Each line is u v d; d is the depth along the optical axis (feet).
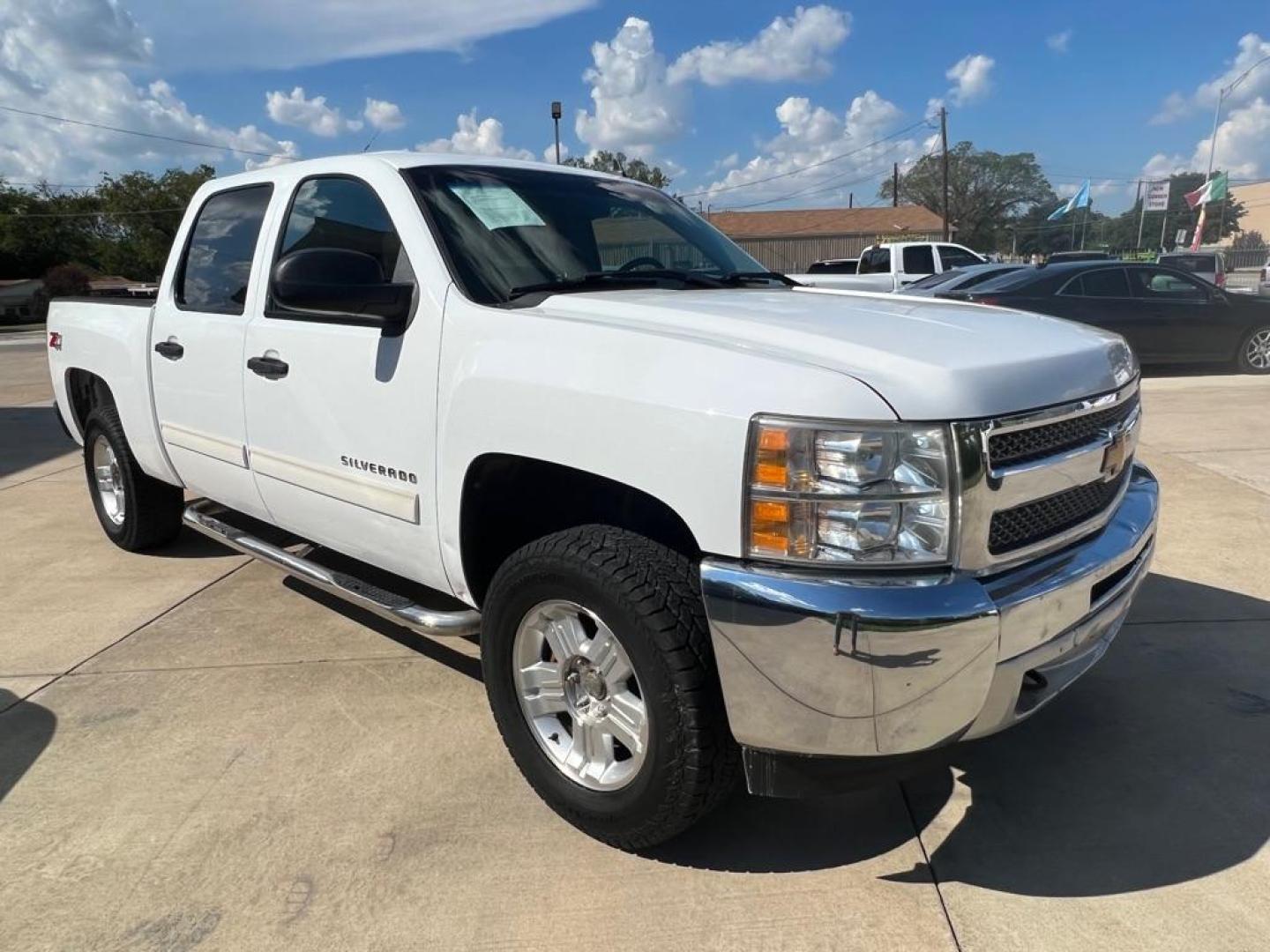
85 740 10.32
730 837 8.53
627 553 7.70
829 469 6.60
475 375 8.59
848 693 6.66
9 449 29.01
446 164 10.77
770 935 7.29
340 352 10.08
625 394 7.42
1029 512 7.42
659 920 7.47
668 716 7.42
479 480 8.96
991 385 6.97
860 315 8.55
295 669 12.08
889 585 6.63
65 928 7.44
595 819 8.23
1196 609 13.41
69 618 13.96
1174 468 21.70
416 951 7.17
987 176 313.53
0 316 131.13
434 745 10.15
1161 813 8.81
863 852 8.31
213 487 13.21
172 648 12.80
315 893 7.82
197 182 210.59
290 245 11.30
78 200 207.72
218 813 8.95
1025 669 7.16
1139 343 37.86
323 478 10.68
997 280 38.73
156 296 15.30
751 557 6.84
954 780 9.41
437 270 9.34
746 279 11.53
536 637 8.74
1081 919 7.43
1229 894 7.68
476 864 8.17
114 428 15.69
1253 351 38.81
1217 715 10.57
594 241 10.84
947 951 7.09
